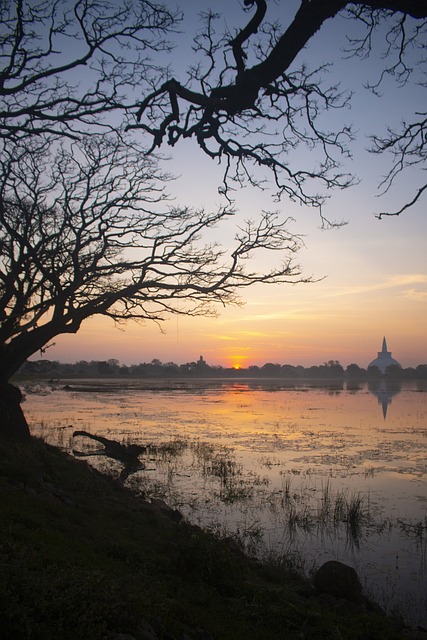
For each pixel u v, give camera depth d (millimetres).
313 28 6137
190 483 18469
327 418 42562
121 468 20828
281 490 17594
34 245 18875
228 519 14445
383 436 31188
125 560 8180
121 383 120250
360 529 13766
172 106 7195
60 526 8750
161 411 46594
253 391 98312
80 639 4953
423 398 75812
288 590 8898
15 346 18359
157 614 6184
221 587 8180
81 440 27109
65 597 5434
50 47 8945
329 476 19922
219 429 33812
